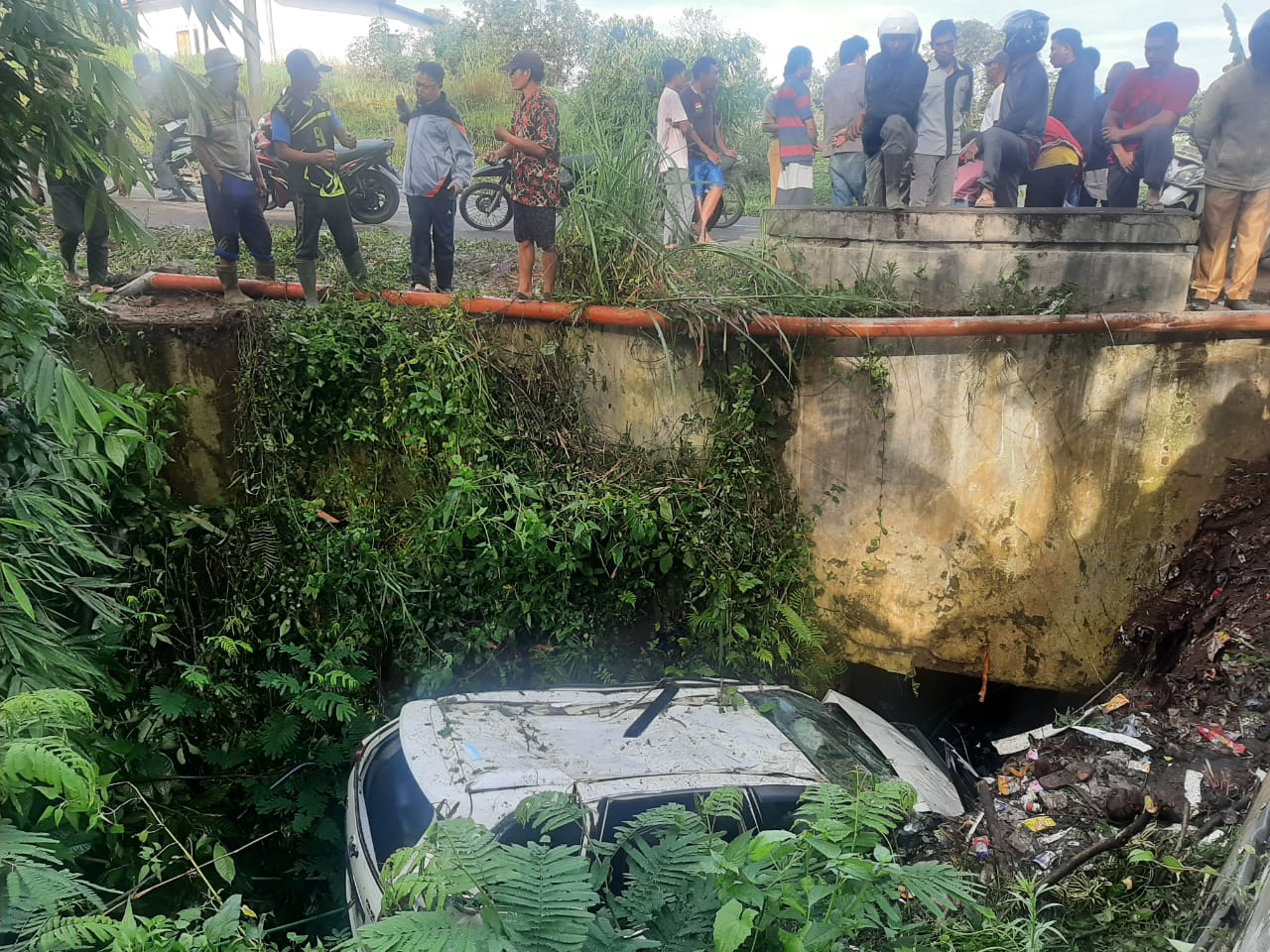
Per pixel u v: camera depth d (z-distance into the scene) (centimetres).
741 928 219
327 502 648
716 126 742
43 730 272
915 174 701
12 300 397
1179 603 584
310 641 630
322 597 634
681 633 650
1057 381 589
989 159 665
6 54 342
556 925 229
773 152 758
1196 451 591
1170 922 338
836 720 518
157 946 271
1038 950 301
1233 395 580
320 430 636
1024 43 648
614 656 645
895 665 658
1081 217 577
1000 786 473
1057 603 628
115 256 749
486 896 238
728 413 619
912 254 603
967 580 632
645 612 652
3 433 422
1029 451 602
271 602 631
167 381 617
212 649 616
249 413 624
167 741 581
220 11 343
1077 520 612
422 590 626
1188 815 404
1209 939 294
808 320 586
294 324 617
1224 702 491
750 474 619
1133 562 614
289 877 556
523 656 642
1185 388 582
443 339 619
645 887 261
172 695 570
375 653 639
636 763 429
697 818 287
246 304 634
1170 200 782
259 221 639
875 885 240
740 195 916
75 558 538
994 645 643
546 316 634
